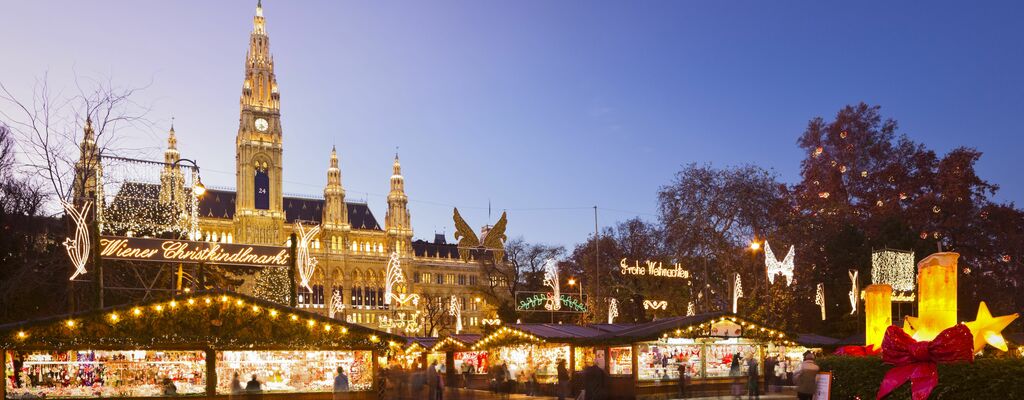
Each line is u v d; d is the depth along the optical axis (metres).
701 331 41.62
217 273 54.53
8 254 38.31
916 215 69.50
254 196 196.12
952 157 71.69
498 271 101.31
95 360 31.09
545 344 45.78
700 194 69.00
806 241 69.12
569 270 92.44
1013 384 19.25
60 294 40.88
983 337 22.38
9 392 29.56
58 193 33.03
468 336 59.78
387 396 36.03
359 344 34.75
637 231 81.06
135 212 40.22
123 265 44.16
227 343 32.25
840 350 29.44
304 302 188.75
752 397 37.78
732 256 68.25
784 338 43.81
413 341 63.03
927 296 23.27
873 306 29.42
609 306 73.50
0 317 39.62
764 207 68.31
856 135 75.06
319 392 34.28
